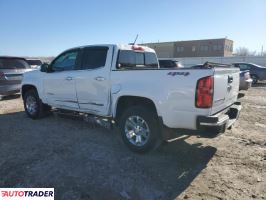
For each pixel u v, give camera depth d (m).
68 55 6.20
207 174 4.12
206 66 4.25
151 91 4.46
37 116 7.35
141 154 4.84
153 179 3.95
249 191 3.65
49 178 3.96
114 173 4.12
